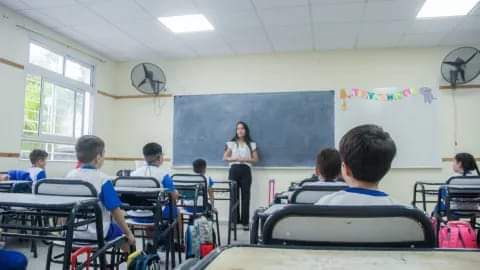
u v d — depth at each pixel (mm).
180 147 6094
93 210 1877
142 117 6297
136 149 6266
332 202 1062
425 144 5367
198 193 3508
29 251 3547
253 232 1512
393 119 5477
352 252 708
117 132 6355
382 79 5562
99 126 6027
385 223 866
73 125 5578
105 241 1938
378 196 1042
